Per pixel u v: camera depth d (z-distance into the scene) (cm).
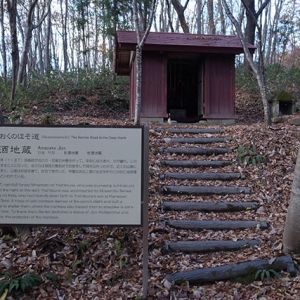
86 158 332
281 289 358
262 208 527
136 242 441
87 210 332
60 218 332
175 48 1035
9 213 330
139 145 334
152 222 484
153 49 1030
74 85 1523
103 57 2303
